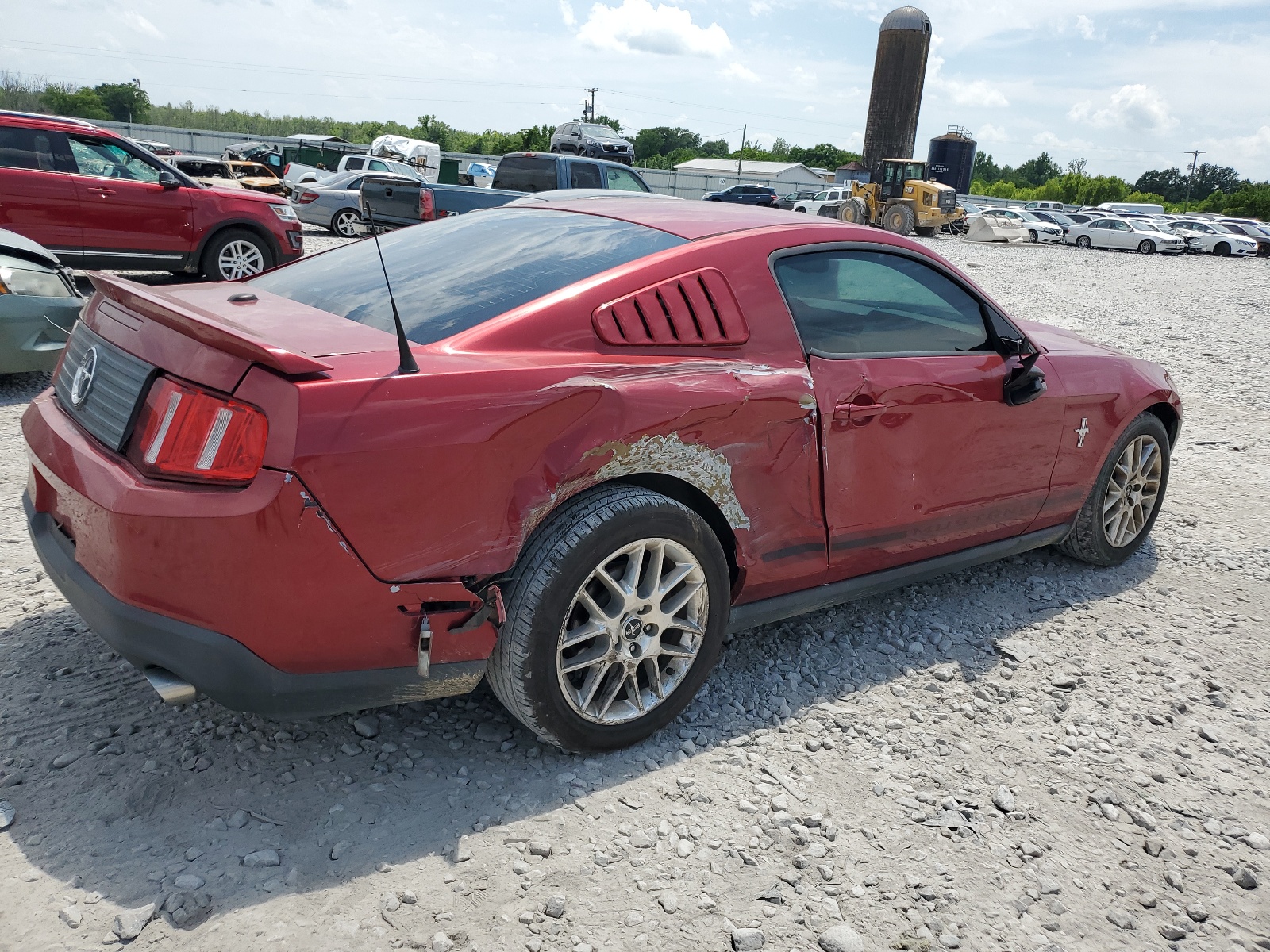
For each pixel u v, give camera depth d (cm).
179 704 204
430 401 204
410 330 234
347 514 197
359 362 207
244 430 192
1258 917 217
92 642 288
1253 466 637
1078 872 226
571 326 238
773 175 8369
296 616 199
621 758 254
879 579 320
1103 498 400
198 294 269
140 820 212
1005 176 17800
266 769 235
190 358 201
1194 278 2436
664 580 251
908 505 310
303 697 208
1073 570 424
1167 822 249
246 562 192
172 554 193
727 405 251
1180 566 439
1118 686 321
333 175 2014
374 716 262
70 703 255
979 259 2534
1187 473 612
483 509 213
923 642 342
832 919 203
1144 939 207
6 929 179
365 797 228
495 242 287
